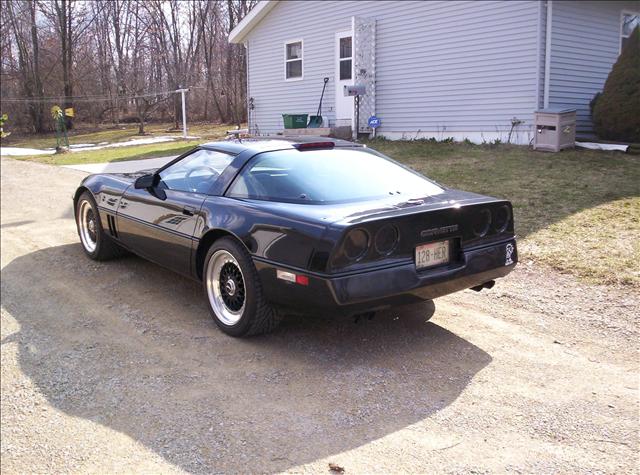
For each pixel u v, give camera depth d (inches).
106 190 207.3
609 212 248.2
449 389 122.8
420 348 142.8
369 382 126.3
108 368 140.3
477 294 179.0
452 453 101.5
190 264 163.6
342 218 125.7
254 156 157.8
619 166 339.6
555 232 227.9
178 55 1552.7
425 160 406.3
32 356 150.8
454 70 474.3
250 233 138.6
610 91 406.3
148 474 100.8
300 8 604.1
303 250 126.3
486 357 137.3
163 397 125.0
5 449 113.5
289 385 126.1
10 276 215.0
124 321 167.0
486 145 445.7
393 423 110.8
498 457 100.2
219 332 155.3
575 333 148.6
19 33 1464.1
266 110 669.9
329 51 580.4
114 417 120.0
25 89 1459.2
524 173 337.1
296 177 148.0
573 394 119.8
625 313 157.6
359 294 123.1
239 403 120.1
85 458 108.1
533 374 128.6
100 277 207.2
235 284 148.5
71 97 1472.7
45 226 299.3
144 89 1470.2
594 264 192.1
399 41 512.4
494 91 450.3
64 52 1455.5
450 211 135.6
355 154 166.4
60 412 124.4
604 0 468.1
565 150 401.4
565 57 440.1
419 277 131.0
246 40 677.9
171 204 169.0
